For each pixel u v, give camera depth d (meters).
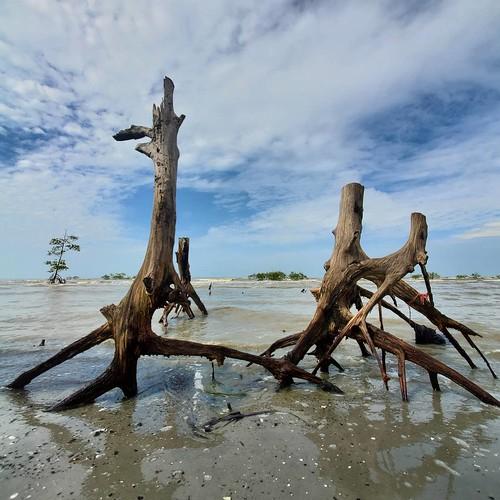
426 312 6.25
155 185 5.25
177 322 12.34
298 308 15.60
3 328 10.49
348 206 5.79
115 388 5.24
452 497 2.56
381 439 3.50
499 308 14.75
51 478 2.83
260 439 3.51
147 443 3.45
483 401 4.56
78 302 19.56
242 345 8.08
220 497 2.57
